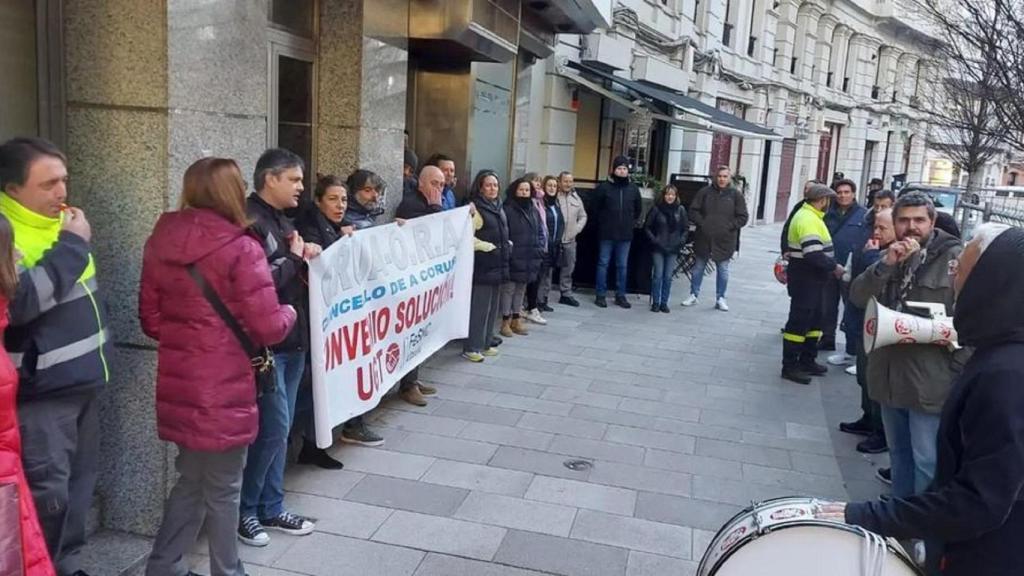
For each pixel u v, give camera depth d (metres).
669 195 10.23
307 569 3.69
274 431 3.84
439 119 8.49
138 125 3.45
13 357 2.77
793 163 27.75
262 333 3.04
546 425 5.80
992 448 1.99
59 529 2.96
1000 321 2.09
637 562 3.92
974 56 9.13
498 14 7.57
